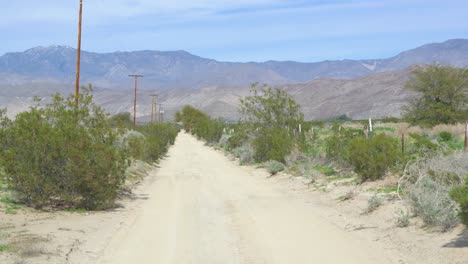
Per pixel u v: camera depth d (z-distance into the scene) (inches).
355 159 768.3
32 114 644.1
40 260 382.6
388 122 2335.1
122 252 426.9
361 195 659.4
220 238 478.6
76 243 448.1
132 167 1127.0
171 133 2743.6
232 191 848.9
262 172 1143.6
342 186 764.0
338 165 944.9
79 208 644.7
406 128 1776.6
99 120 714.2
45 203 650.2
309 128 1375.5
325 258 395.9
